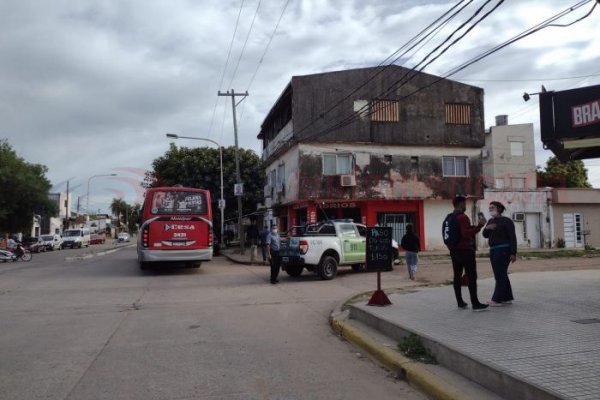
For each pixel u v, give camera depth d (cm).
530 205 3158
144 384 555
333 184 2766
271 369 613
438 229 2942
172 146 4072
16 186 4053
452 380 527
